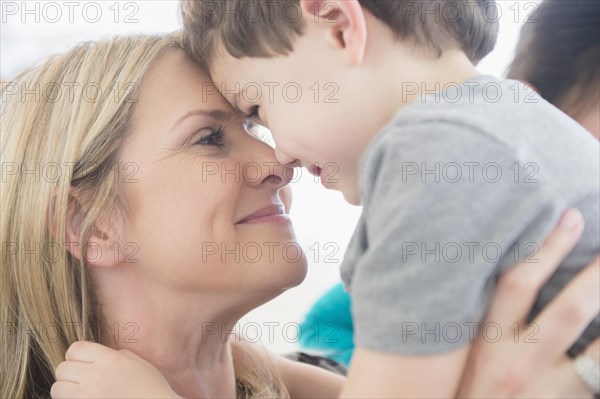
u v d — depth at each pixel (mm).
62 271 1077
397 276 770
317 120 953
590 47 1147
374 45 936
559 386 820
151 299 1097
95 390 995
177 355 1130
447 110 810
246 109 1038
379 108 939
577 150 826
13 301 1110
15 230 1084
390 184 794
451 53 958
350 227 1938
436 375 775
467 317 772
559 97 1190
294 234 1122
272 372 1302
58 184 1060
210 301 1096
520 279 792
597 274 802
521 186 773
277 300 1774
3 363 1119
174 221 1051
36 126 1088
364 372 791
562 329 799
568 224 782
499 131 790
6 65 1943
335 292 1599
